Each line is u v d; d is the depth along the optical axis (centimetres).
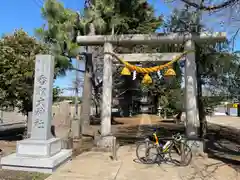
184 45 985
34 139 704
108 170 689
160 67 955
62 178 607
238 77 1323
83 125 1530
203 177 632
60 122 1552
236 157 873
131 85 3055
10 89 1007
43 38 1357
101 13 1440
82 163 766
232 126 2270
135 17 1512
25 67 1003
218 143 1222
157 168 718
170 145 814
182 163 770
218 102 1447
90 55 1598
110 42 1038
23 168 661
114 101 4128
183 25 1074
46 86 733
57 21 1427
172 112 2584
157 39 991
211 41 961
